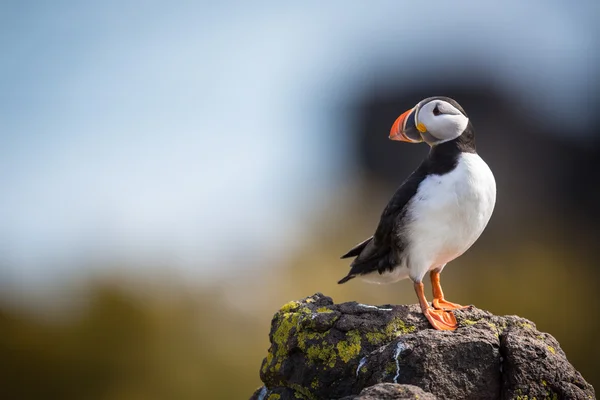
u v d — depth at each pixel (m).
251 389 15.85
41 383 16.25
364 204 21.02
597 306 17.67
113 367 16.27
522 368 6.05
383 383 5.54
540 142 23.53
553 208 21.86
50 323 16.80
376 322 6.58
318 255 18.25
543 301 17.61
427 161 7.20
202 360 16.28
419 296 7.00
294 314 6.75
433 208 6.87
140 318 16.81
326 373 6.42
